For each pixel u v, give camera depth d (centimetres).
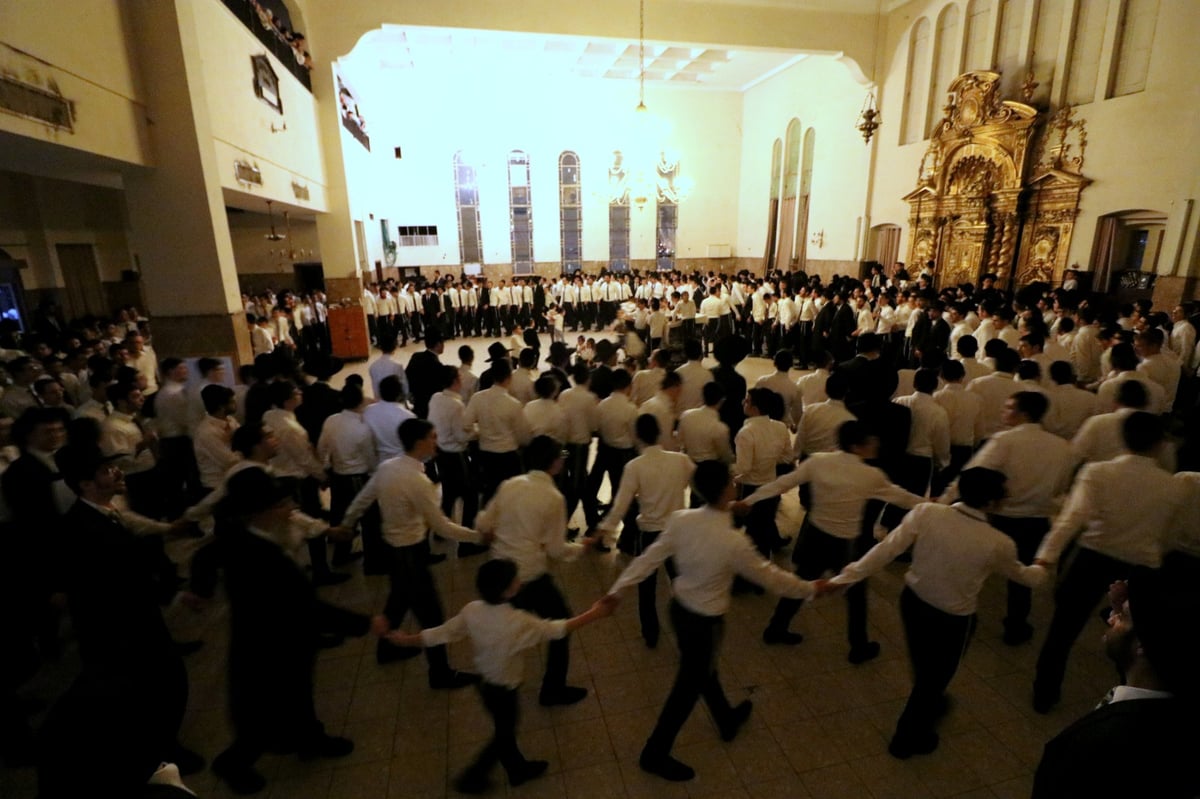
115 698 113
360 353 1198
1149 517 250
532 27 1121
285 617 219
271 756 270
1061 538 253
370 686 315
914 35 1272
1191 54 830
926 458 403
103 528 225
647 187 1792
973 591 234
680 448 418
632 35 1180
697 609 238
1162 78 865
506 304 1540
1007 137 1073
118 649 135
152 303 612
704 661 238
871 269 1421
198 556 222
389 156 1750
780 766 261
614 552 449
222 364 477
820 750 269
